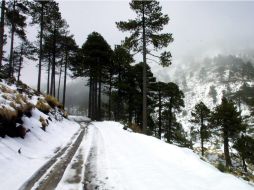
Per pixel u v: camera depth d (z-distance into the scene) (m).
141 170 6.32
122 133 14.22
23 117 10.65
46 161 7.30
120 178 5.84
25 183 5.34
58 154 8.49
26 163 6.81
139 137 12.02
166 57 17.52
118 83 30.45
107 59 30.91
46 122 13.05
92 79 32.84
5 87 11.30
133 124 20.61
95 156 8.27
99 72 31.47
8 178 5.41
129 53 18.36
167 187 4.95
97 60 30.62
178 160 7.12
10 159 6.50
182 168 6.29
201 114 31.08
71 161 7.53
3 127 7.78
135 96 30.84
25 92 16.48
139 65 30.06
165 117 34.28
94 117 32.06
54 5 25.45
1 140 7.31
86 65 31.06
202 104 31.20
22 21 24.67
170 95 32.91
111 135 13.56
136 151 8.68
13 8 23.50
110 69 32.34
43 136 10.55
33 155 7.83
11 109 8.39
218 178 5.28
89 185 5.42
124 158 7.78
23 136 8.69
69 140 11.91
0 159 6.14
